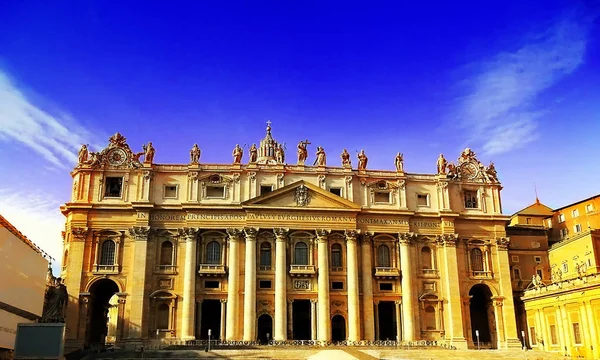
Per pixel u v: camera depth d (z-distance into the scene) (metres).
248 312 75.00
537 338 80.38
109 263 76.62
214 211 78.62
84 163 79.62
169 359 61.03
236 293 76.06
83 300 74.19
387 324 83.56
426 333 79.00
